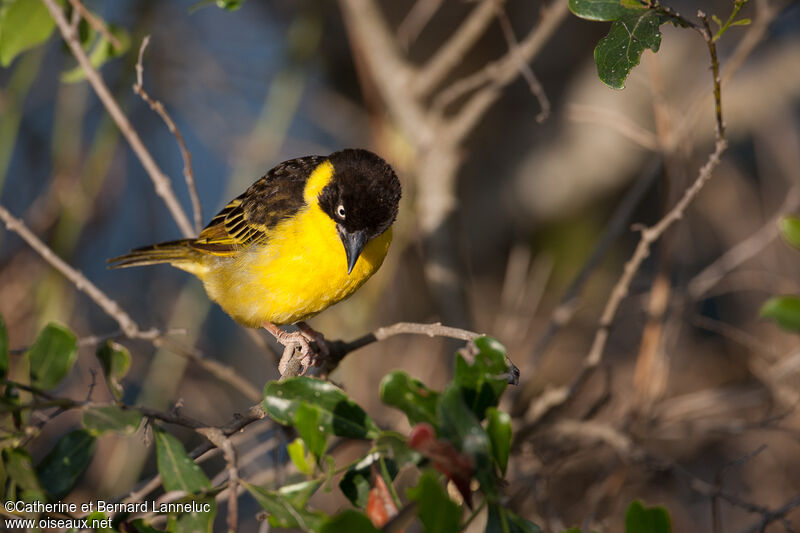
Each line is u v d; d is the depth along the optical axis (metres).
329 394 5.09
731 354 13.39
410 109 12.02
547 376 13.94
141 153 8.76
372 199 8.13
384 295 13.13
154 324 13.51
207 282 9.58
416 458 4.60
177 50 14.89
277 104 12.13
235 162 14.52
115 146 13.27
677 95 14.80
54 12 7.99
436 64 11.86
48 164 14.15
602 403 9.91
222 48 15.98
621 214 10.12
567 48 15.45
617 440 9.53
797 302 4.69
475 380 5.02
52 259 7.43
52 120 14.34
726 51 14.77
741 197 14.09
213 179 16.53
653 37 5.74
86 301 13.45
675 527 11.38
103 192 13.36
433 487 4.12
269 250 8.54
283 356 8.34
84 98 12.05
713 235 14.99
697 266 15.01
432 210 11.55
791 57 14.36
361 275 8.70
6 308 11.76
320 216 8.33
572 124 15.73
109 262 9.69
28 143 14.03
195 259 9.67
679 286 12.31
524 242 16.08
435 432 4.79
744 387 12.61
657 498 11.62
